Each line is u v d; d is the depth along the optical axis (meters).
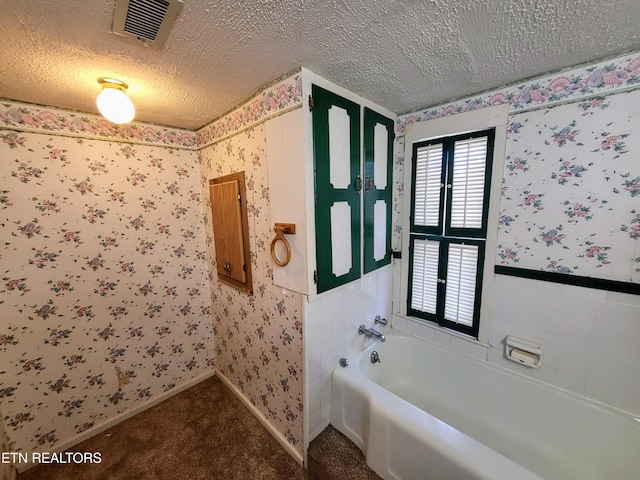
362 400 1.48
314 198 1.32
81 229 1.61
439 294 1.90
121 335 1.81
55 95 1.34
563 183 1.33
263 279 1.62
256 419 1.87
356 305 1.75
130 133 1.75
